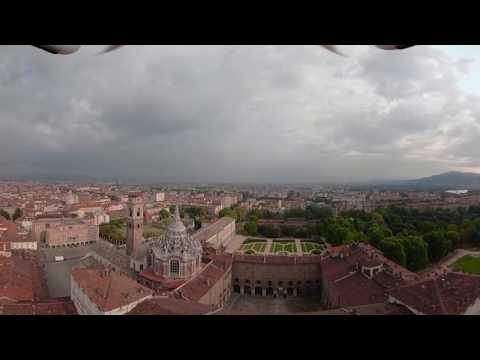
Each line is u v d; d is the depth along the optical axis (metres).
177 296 94.88
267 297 134.25
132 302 79.62
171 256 114.62
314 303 126.75
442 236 171.88
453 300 67.69
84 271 96.94
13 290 94.31
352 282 104.31
